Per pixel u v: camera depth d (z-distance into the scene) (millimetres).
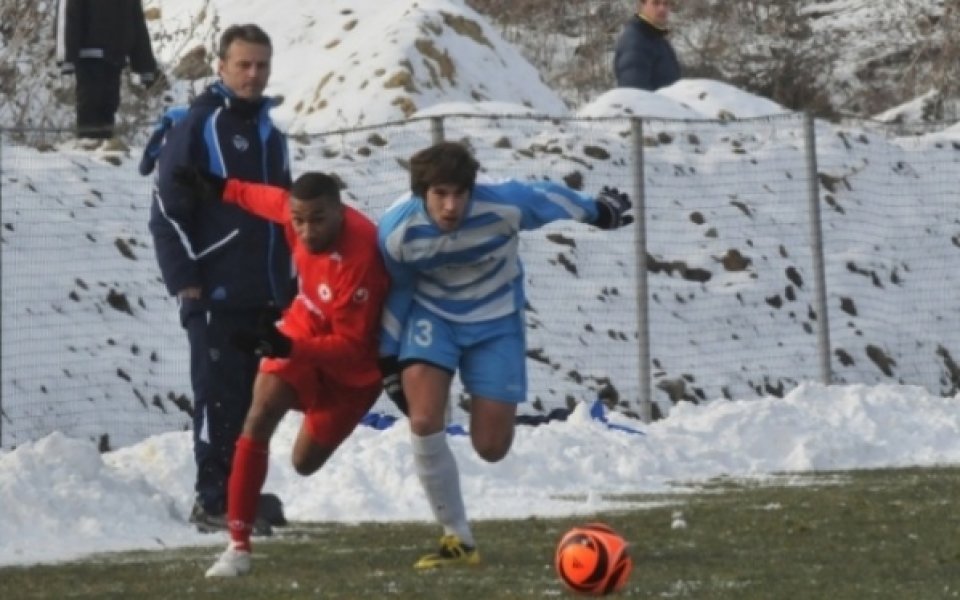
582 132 67438
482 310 27438
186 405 53031
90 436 50688
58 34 60938
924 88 99750
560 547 25484
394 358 27688
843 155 70500
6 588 27281
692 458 43312
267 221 32469
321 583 26891
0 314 51250
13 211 56031
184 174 28062
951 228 69688
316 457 28516
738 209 66750
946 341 65500
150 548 31594
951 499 36219
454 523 28375
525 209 27281
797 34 103938
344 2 81312
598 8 103312
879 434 46406
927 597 24797
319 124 72188
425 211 26797
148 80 63719
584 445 42062
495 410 27375
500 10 103938
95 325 53656
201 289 32562
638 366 54156
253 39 32688
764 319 62969
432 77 74625
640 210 51188
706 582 26219
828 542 30469
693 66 101375
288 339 26672
